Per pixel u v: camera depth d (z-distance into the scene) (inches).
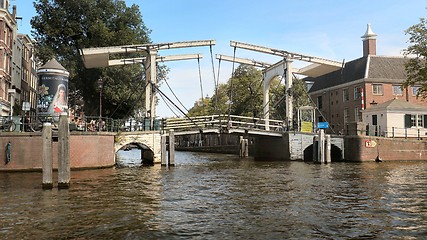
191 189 583.2
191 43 1080.2
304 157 1220.5
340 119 1893.5
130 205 452.4
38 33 1330.0
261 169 932.6
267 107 1451.8
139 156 1740.9
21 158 763.4
